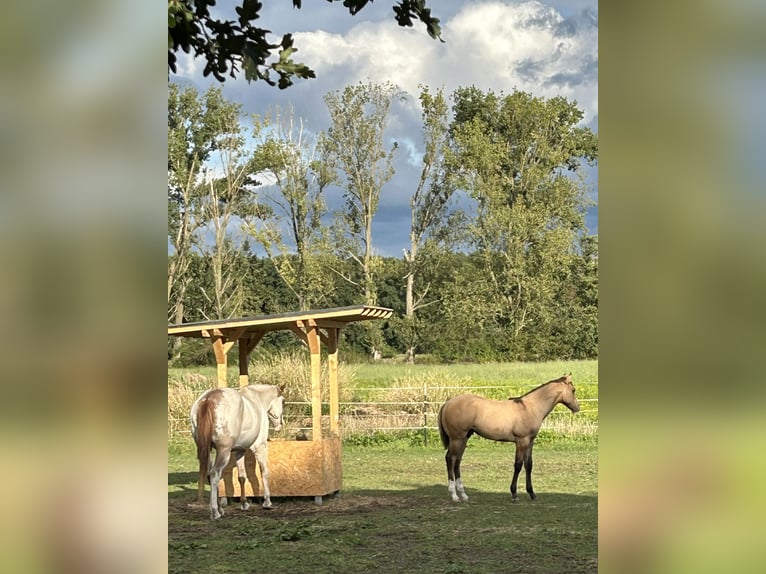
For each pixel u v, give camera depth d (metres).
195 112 36.56
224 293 37.91
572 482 13.92
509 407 12.16
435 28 3.71
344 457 17.58
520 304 38.44
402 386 21.88
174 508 11.89
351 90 38.69
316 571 7.94
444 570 7.86
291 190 37.75
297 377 19.12
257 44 3.54
